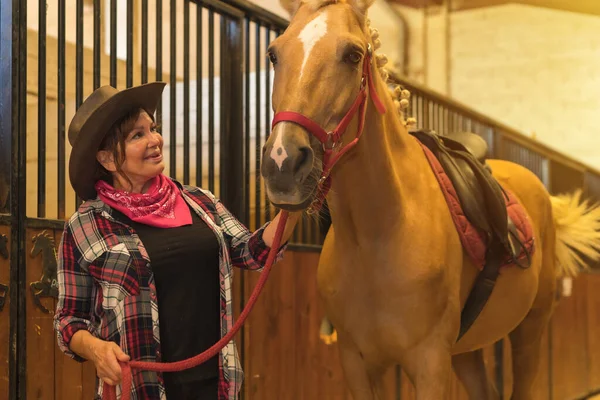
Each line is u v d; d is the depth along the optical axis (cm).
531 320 266
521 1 846
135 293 141
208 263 153
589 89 834
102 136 146
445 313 181
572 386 530
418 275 173
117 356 130
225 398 149
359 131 151
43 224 187
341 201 171
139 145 148
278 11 548
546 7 847
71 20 421
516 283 224
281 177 129
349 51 141
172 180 163
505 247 200
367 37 158
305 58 139
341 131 142
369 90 158
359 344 183
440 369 178
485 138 508
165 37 482
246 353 258
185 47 249
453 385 384
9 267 178
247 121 273
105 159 150
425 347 178
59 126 201
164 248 147
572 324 532
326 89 138
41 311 187
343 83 141
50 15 400
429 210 183
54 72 346
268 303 272
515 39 874
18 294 180
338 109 140
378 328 178
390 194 171
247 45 278
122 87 383
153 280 144
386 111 175
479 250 195
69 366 196
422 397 177
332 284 185
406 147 187
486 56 888
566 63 846
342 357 190
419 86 392
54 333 191
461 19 901
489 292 201
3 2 184
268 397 269
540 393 462
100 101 151
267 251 157
